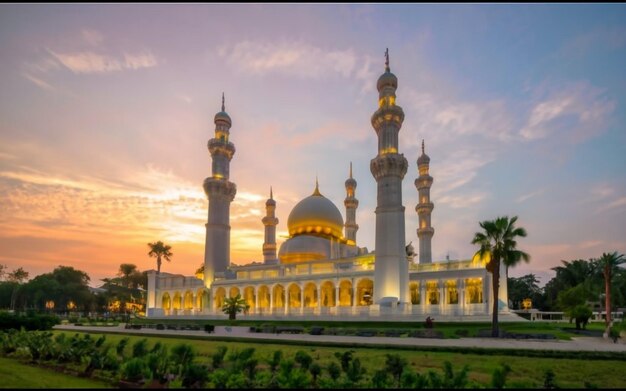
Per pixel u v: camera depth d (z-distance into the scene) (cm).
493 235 4716
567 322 7794
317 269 8650
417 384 1741
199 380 1884
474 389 1714
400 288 6838
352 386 1825
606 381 2244
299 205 10956
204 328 5516
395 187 7138
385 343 3566
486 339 4147
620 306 8862
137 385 1852
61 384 1916
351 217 11744
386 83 7575
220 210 10269
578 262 9731
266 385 1831
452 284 7375
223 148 10456
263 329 5275
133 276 16262
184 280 10719
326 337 4347
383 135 7400
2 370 2300
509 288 12606
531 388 1727
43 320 5500
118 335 4859
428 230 9975
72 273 15638
